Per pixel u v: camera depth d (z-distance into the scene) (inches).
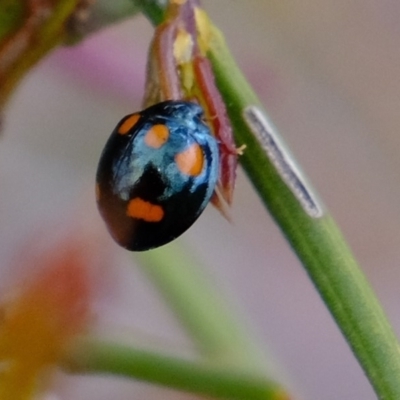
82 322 3.8
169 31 3.4
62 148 6.8
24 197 6.8
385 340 3.4
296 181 3.4
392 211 8.5
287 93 7.5
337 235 3.4
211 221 8.1
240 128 3.4
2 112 3.6
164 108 3.4
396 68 8.0
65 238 4.1
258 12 7.2
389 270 8.3
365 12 7.8
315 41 7.6
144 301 6.9
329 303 3.4
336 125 8.1
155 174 3.4
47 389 3.8
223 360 3.8
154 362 3.8
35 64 3.6
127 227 3.4
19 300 3.8
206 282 4.0
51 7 3.5
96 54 5.3
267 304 8.0
